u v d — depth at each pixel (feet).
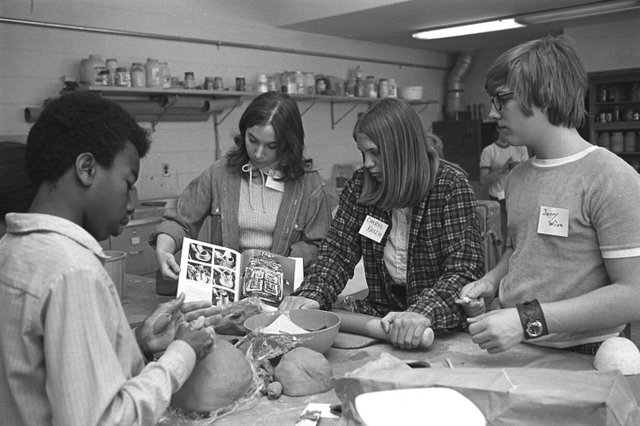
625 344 4.15
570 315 4.14
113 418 2.79
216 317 4.53
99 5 13.32
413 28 18.07
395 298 6.05
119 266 6.83
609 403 2.99
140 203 13.84
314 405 3.86
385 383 3.34
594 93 18.51
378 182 5.72
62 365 2.75
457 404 3.09
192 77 14.30
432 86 24.31
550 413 3.08
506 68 4.45
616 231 4.11
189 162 15.53
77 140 3.05
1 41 11.87
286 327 4.98
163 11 14.60
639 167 18.01
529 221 4.69
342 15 16.02
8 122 12.10
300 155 6.84
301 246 6.86
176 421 3.69
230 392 3.74
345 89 18.95
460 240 5.49
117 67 13.17
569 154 4.47
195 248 5.87
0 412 2.98
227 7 16.03
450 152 22.09
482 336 4.23
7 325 2.89
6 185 3.42
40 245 2.95
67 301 2.81
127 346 3.15
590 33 18.63
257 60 16.98
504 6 15.21
